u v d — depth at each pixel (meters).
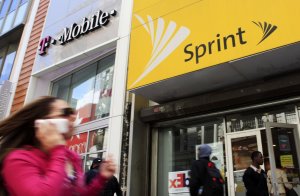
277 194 5.36
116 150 7.27
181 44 6.13
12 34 13.59
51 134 1.34
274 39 4.86
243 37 5.25
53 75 10.89
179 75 5.93
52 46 10.67
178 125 7.34
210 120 6.86
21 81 11.47
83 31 9.51
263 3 5.20
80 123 9.22
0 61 14.19
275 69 5.58
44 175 1.28
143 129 7.52
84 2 10.09
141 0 7.40
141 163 7.23
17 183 1.20
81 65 9.98
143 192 7.08
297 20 4.73
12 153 1.30
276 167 5.61
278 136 5.80
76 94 9.95
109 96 8.59
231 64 5.43
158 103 7.52
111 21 8.90
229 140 6.44
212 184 4.32
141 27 7.07
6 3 15.32
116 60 8.27
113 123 7.64
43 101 1.51
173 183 6.96
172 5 6.68
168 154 7.29
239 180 6.12
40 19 12.12
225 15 5.64
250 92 5.81
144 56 6.71
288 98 5.61
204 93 6.77
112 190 5.45
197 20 6.06
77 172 1.57
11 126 1.41
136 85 6.59
